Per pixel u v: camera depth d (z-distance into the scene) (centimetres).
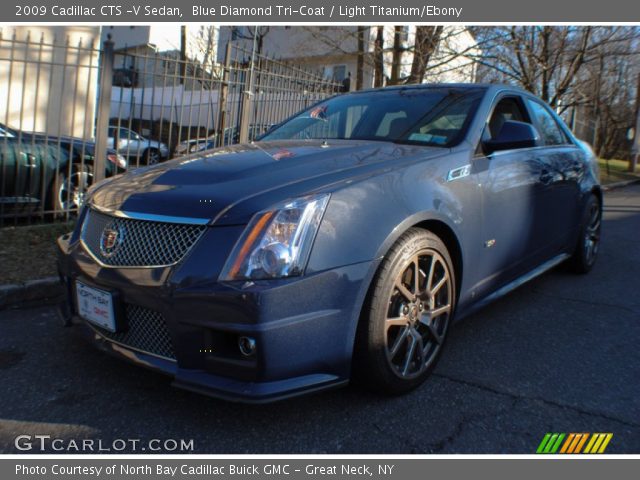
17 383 288
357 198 253
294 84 904
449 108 363
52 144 611
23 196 586
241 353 230
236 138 795
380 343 256
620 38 1473
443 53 1252
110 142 849
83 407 266
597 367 324
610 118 2984
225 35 2244
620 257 627
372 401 276
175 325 234
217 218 236
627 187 1775
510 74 1468
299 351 231
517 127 336
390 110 380
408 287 273
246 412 264
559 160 438
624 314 420
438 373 310
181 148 763
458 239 302
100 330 276
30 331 357
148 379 295
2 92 968
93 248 274
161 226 247
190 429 250
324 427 253
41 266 454
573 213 474
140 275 244
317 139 364
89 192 316
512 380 304
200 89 803
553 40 1470
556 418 265
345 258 241
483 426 257
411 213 268
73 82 1048
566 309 429
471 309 334
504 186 347
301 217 234
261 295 220
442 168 302
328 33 1555
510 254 369
